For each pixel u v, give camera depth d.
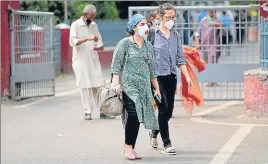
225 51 27.69
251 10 27.36
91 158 17.66
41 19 31.27
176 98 27.94
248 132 20.64
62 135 21.22
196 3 58.19
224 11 28.31
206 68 27.38
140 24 16.61
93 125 23.05
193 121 23.06
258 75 22.97
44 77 31.23
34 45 30.91
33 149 19.09
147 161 17.05
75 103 29.23
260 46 23.77
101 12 53.19
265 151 17.92
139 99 16.67
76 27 24.33
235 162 16.69
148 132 20.42
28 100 30.41
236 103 27.72
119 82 16.81
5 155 18.34
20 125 23.41
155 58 17.53
